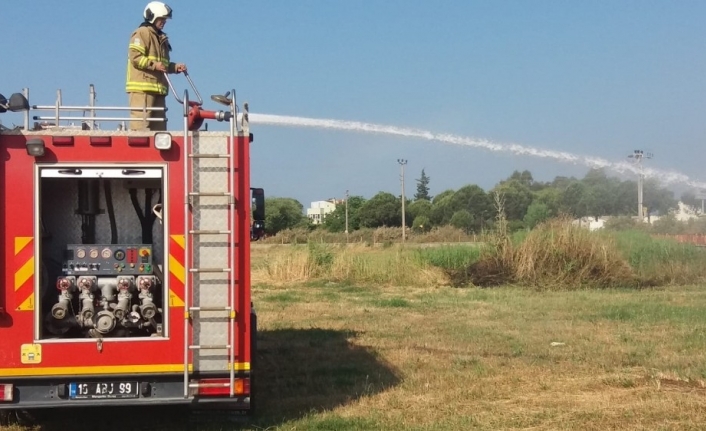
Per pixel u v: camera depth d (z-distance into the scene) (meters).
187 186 7.15
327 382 9.93
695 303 17.83
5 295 6.94
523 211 50.25
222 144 7.21
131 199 8.09
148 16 8.75
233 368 7.18
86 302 7.29
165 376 7.15
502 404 8.60
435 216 63.06
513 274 23.28
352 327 14.77
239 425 7.91
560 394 9.00
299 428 7.77
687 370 10.04
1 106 6.93
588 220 29.23
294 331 14.33
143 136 7.11
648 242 24.77
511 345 12.40
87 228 8.07
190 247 7.16
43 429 8.16
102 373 7.07
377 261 25.52
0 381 6.94
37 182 6.99
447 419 8.02
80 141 7.04
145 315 7.23
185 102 7.13
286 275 25.44
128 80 8.70
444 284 23.73
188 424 7.99
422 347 12.45
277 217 72.50
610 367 10.42
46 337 7.20
